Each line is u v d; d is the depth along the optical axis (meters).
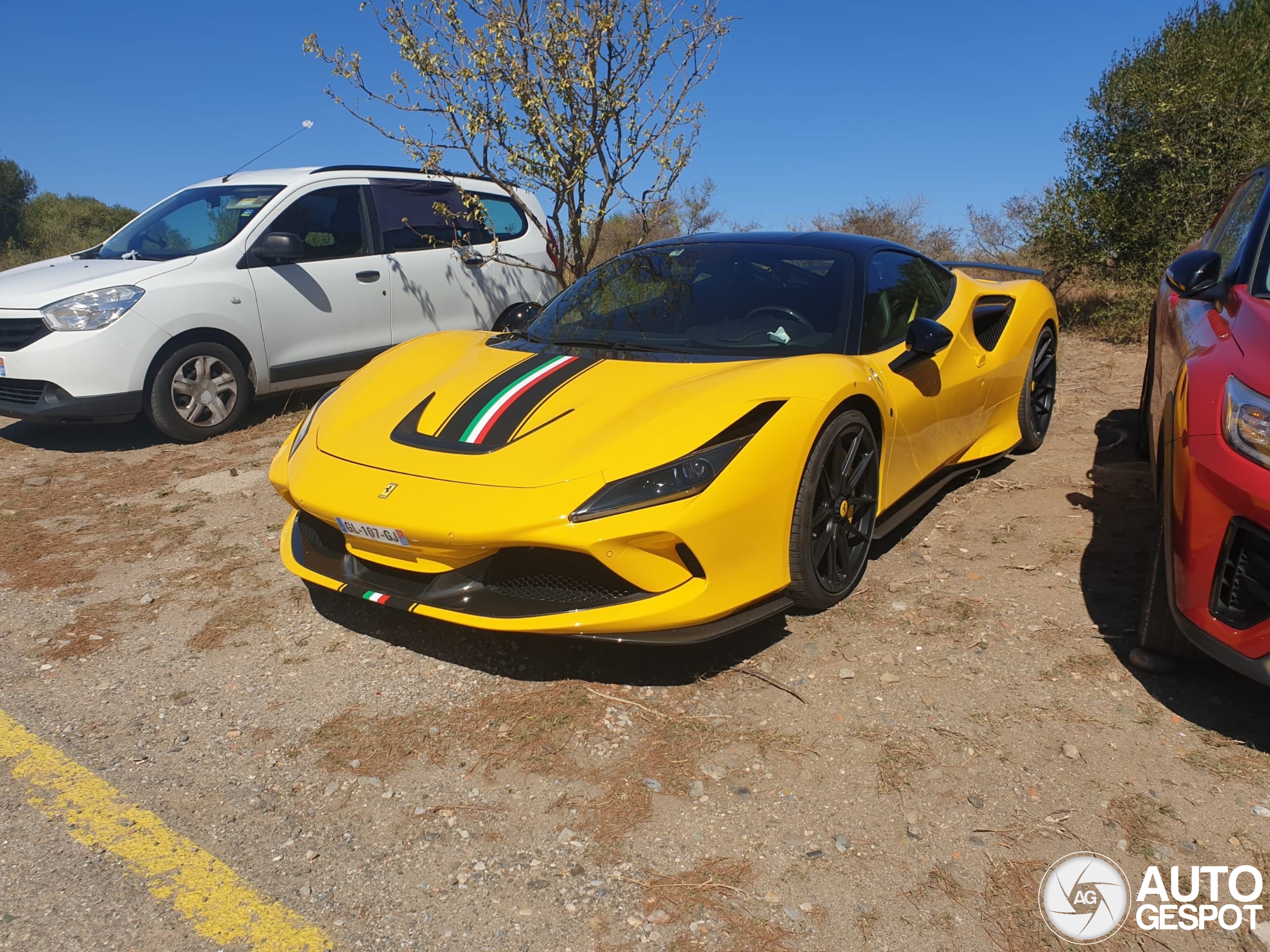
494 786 2.37
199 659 3.08
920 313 3.97
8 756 2.57
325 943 1.89
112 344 5.42
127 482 5.05
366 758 2.51
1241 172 7.11
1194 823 2.13
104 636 3.26
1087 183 7.91
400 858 2.14
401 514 2.66
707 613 2.65
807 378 2.97
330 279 6.36
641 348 3.45
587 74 6.55
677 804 2.28
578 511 2.52
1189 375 2.58
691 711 2.65
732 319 3.52
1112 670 2.76
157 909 2.00
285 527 3.35
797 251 3.90
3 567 3.89
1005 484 4.40
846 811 2.23
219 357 5.87
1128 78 7.63
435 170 7.00
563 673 2.88
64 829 2.27
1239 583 2.29
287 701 2.81
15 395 5.62
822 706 2.65
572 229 7.40
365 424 3.15
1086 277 8.38
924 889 1.98
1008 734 2.49
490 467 2.72
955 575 3.44
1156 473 2.91
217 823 2.28
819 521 3.03
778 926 1.90
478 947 1.88
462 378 3.28
